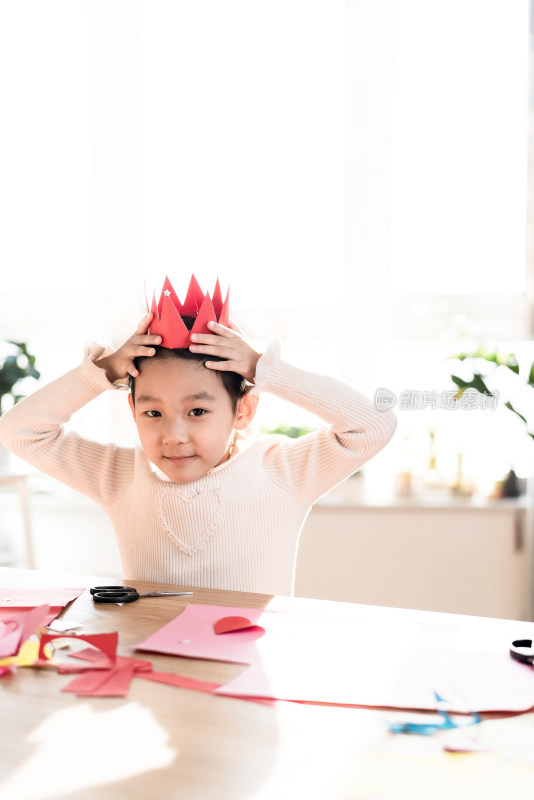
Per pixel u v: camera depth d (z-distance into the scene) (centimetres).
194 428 92
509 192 235
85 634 65
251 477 99
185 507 96
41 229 256
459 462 232
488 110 233
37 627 68
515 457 226
